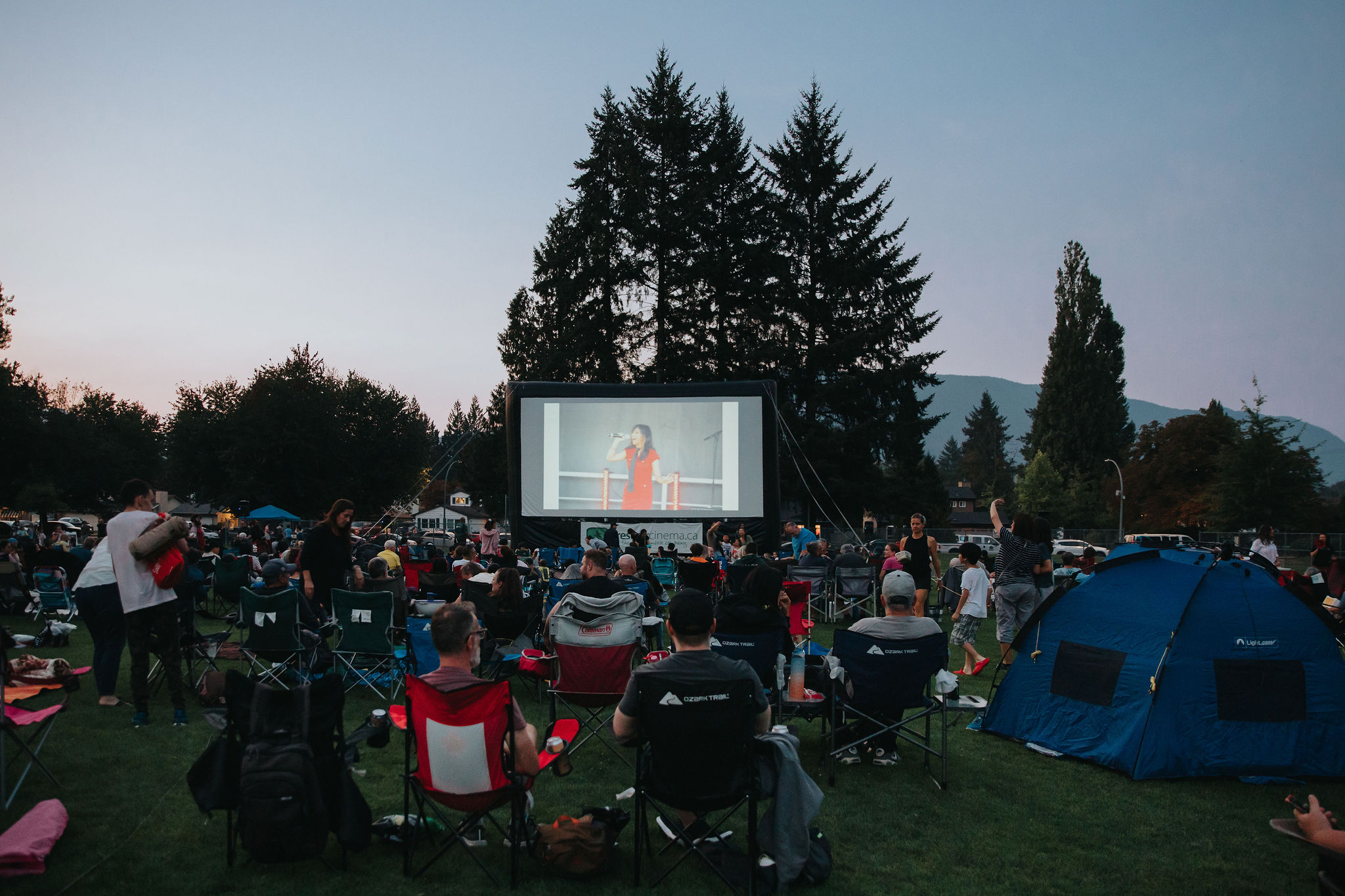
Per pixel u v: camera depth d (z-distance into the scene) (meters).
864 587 11.84
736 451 18.39
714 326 32.53
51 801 4.00
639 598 5.16
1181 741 5.30
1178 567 5.72
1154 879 3.84
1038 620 6.18
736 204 33.62
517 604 7.14
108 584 6.11
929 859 4.00
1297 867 4.01
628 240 32.19
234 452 40.25
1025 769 5.42
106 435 58.19
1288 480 36.50
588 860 3.70
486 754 3.49
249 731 3.46
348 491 43.91
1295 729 5.30
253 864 3.71
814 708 5.19
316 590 7.00
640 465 18.50
